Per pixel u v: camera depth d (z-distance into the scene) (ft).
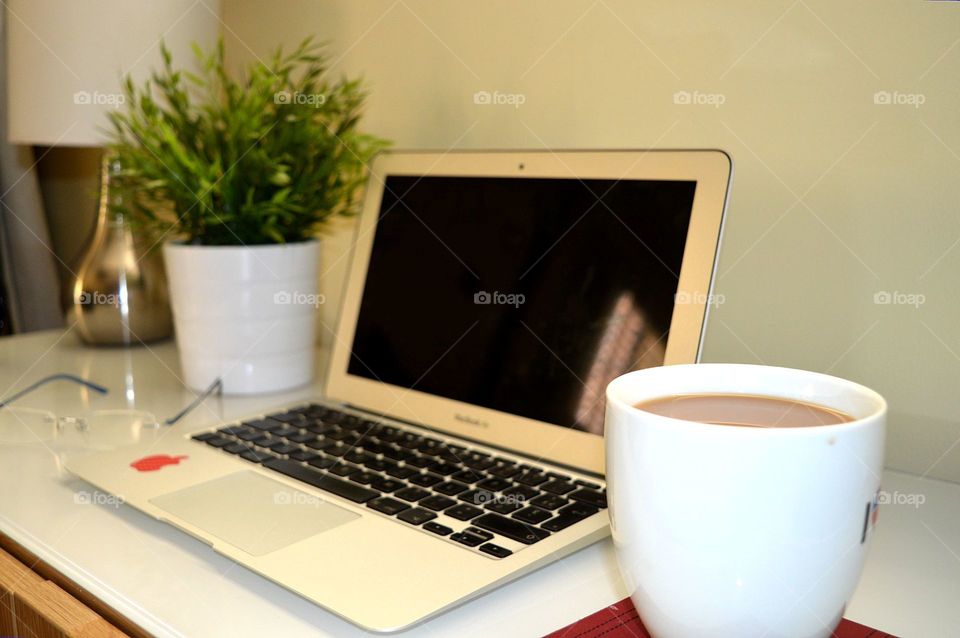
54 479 2.18
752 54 2.27
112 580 1.64
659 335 1.99
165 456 2.22
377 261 2.70
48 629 1.55
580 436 2.08
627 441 1.24
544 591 1.59
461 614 1.50
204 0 3.47
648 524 1.22
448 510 1.82
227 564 1.72
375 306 2.67
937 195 2.02
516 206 2.36
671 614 1.24
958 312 2.02
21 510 1.98
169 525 1.89
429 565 1.57
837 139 2.16
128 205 3.17
